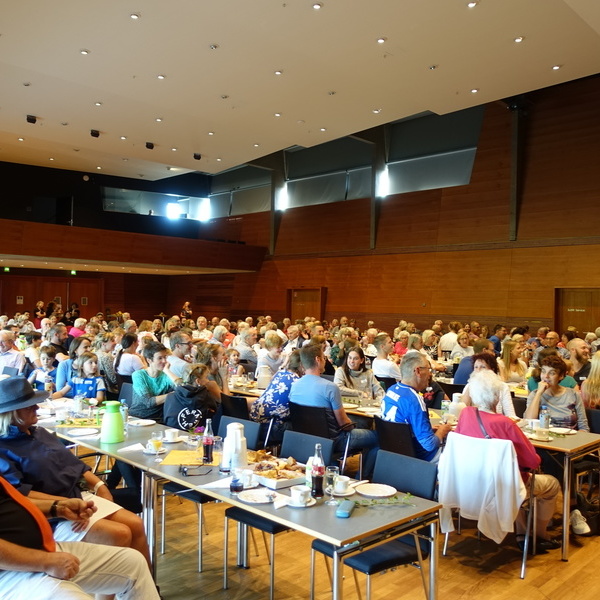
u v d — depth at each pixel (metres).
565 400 4.90
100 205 20.86
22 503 2.31
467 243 14.41
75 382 5.34
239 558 3.74
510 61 8.41
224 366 6.01
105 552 2.57
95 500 3.01
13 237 16.05
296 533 4.32
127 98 10.20
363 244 16.88
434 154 15.56
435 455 4.00
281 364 7.04
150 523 3.28
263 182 20.55
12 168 19.22
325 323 15.02
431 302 15.04
